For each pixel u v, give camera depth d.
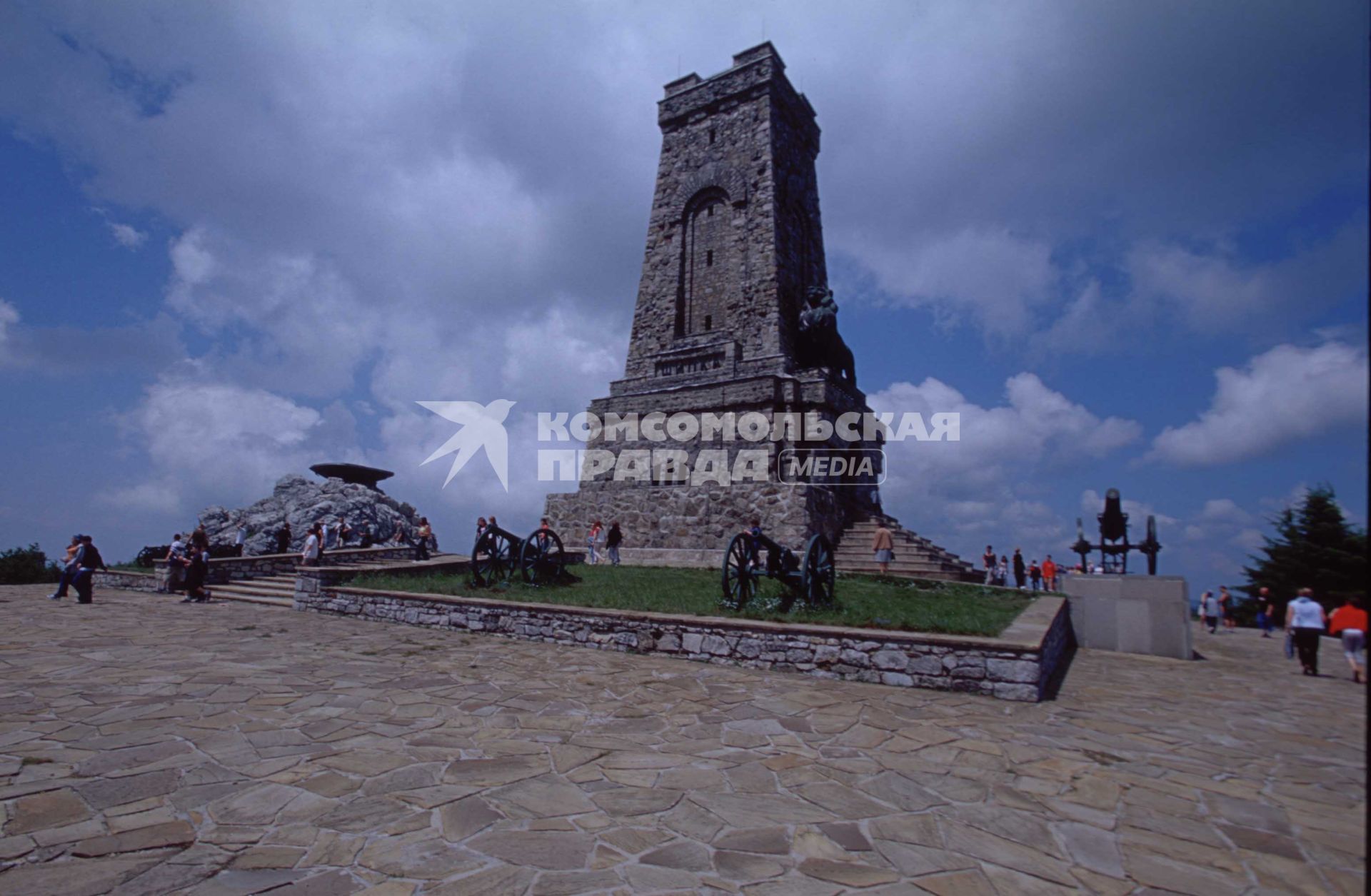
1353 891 4.00
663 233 28.75
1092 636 14.96
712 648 10.48
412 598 14.27
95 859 3.99
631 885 3.88
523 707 7.59
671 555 22.08
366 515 32.22
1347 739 7.37
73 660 9.52
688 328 27.48
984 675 8.73
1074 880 4.07
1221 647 17.62
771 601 12.21
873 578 18.45
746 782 5.48
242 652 10.46
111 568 24.64
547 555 16.19
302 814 4.69
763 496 21.55
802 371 24.75
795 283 27.30
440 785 5.25
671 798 5.14
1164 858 4.39
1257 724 8.03
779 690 8.71
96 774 5.28
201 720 6.73
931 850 4.42
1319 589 25.36
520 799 5.04
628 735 6.66
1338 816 5.12
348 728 6.61
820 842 4.48
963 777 5.76
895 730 7.06
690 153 28.89
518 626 12.60
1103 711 8.33
